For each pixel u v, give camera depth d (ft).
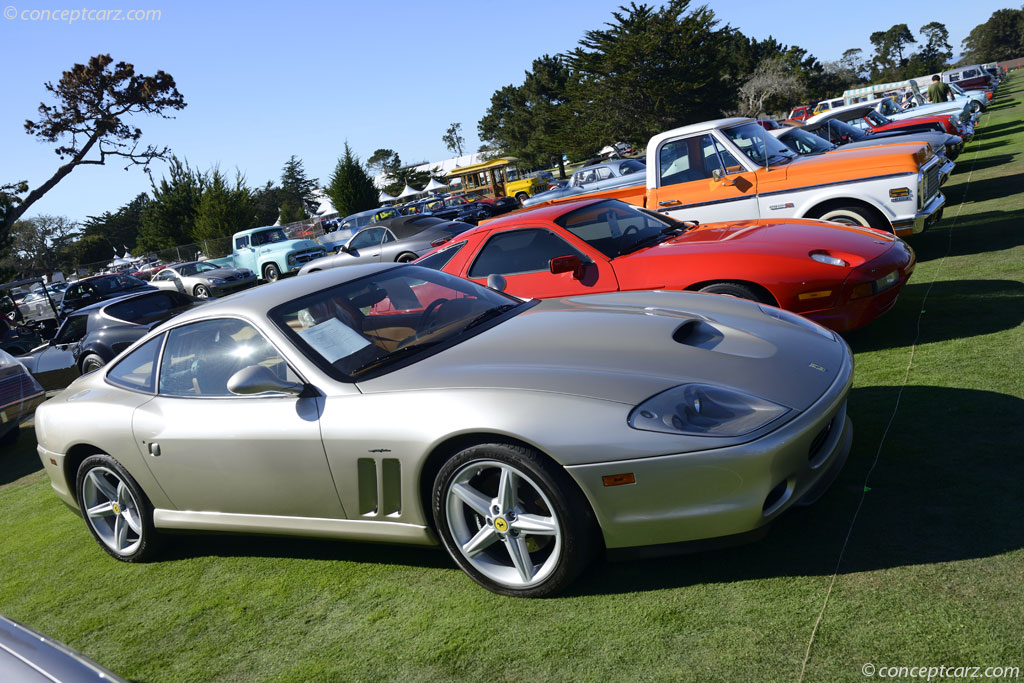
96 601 11.34
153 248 161.07
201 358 11.07
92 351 33.14
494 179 137.90
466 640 8.16
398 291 11.33
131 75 96.78
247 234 77.66
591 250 16.99
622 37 169.17
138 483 11.69
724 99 171.63
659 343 9.20
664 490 7.72
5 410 24.04
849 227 17.11
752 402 8.02
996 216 27.94
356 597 9.65
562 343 9.48
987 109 100.73
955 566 7.45
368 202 166.71
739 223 18.29
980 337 14.43
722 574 8.29
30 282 54.85
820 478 8.48
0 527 16.07
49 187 97.45
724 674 6.69
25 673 5.21
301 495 9.92
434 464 8.94
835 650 6.67
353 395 9.36
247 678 8.38
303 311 10.57
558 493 8.02
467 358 9.44
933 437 10.43
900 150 22.66
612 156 181.16
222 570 11.44
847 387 8.83
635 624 7.73
